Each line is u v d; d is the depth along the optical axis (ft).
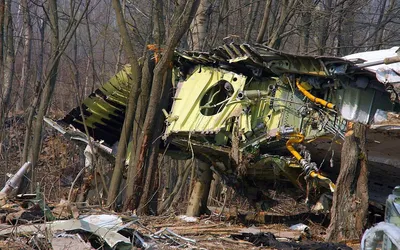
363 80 37.35
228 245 30.55
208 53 43.19
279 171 41.75
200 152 46.80
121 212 38.63
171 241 29.19
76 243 24.25
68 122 56.85
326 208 40.83
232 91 43.29
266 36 77.30
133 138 42.09
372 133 36.09
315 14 70.79
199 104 44.55
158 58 41.91
